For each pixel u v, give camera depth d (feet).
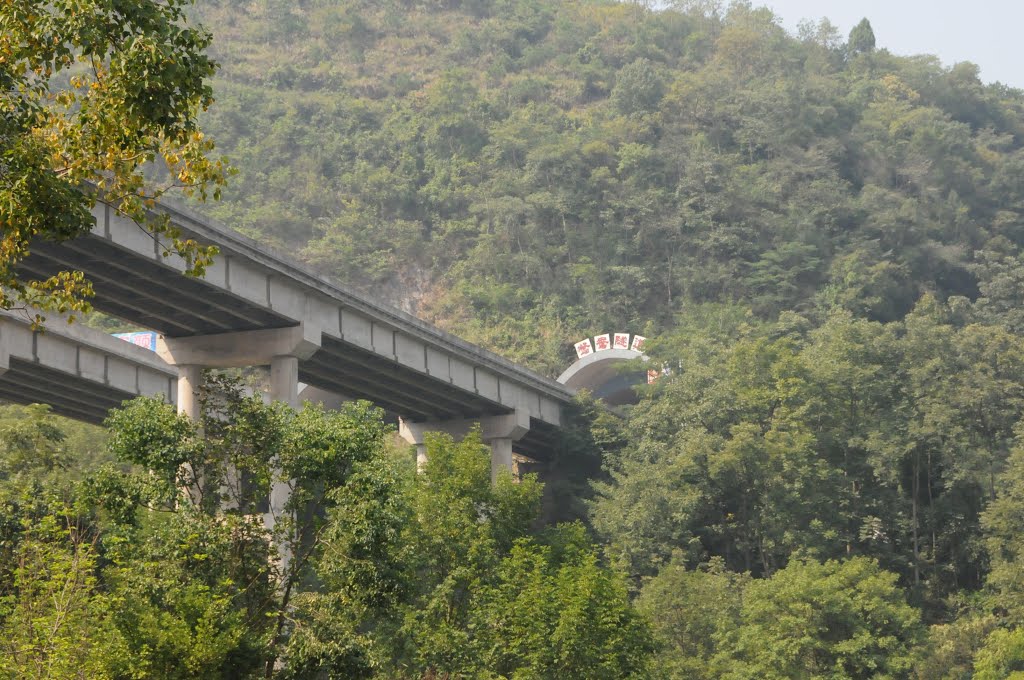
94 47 188.65
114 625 255.70
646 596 568.82
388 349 649.61
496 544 456.86
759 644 541.75
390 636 385.29
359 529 285.64
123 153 213.66
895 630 559.38
